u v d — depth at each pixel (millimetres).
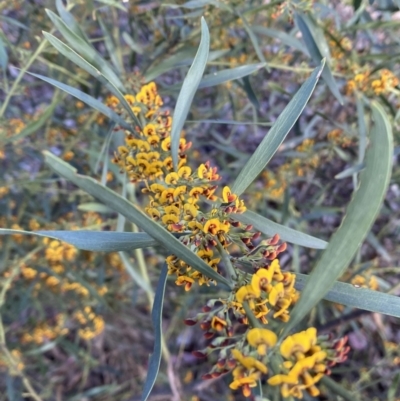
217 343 178
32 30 456
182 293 600
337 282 197
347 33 453
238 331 437
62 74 468
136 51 464
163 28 478
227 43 495
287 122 221
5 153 542
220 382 703
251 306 176
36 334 563
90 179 162
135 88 367
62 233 194
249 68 344
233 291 189
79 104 533
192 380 686
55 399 685
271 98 610
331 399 516
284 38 399
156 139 263
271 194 532
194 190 224
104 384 717
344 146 490
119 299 644
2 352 458
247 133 695
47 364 681
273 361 156
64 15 338
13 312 552
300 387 149
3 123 415
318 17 432
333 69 410
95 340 703
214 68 504
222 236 207
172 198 223
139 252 463
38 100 583
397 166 547
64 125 529
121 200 166
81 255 558
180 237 208
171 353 695
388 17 459
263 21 534
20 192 563
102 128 552
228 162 698
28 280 545
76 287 531
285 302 174
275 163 698
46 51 394
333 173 641
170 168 250
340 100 350
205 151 726
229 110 648
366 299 193
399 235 630
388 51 541
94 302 558
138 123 264
